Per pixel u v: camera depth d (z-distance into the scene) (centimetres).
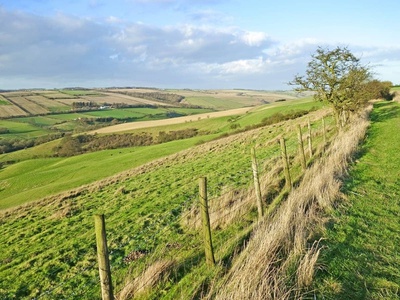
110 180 3108
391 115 3025
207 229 682
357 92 2462
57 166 7112
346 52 2372
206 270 678
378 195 992
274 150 2330
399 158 1375
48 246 1374
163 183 2203
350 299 516
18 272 1084
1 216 2616
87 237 1348
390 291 532
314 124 3316
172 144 6562
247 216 977
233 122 8562
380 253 655
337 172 1184
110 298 512
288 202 867
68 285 904
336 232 751
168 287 668
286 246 656
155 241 1012
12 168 7831
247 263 587
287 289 529
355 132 1902
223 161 2523
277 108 8731
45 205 2609
